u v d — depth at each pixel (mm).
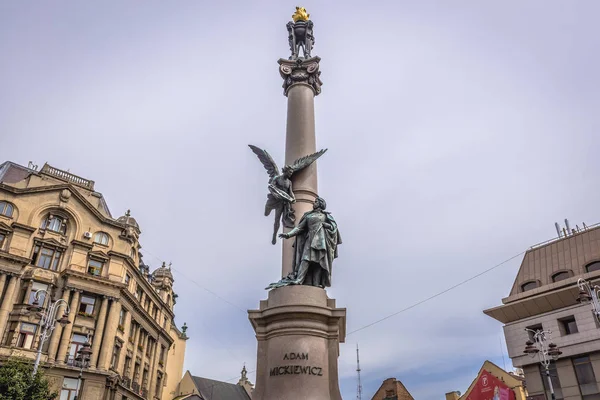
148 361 46719
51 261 36875
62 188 38812
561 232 38094
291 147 14977
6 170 40844
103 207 43375
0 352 31562
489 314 36656
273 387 10414
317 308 11008
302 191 14000
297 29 18297
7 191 36500
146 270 51219
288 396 10180
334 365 10805
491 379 41906
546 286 34031
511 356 34750
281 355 10648
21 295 34562
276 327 10984
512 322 35594
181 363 63250
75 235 38688
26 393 21703
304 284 11773
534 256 37344
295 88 16094
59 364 33594
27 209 36969
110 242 40781
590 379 30922
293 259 12305
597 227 35219
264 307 11570
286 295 11211
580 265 34188
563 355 32031
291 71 16406
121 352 39375
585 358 31500
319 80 16641
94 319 37094
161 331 49281
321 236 11969
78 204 39625
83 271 37844
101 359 36219
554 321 33281
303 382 10297
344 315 11164
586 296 19406
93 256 38938
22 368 22406
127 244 41594
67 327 35188
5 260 34312
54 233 37625
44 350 33781
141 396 43219
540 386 32969
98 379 35375
